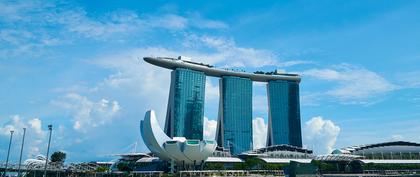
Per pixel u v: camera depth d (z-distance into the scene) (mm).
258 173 145500
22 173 167375
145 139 155125
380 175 157625
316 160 192000
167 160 155500
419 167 197750
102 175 148750
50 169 154250
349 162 196750
